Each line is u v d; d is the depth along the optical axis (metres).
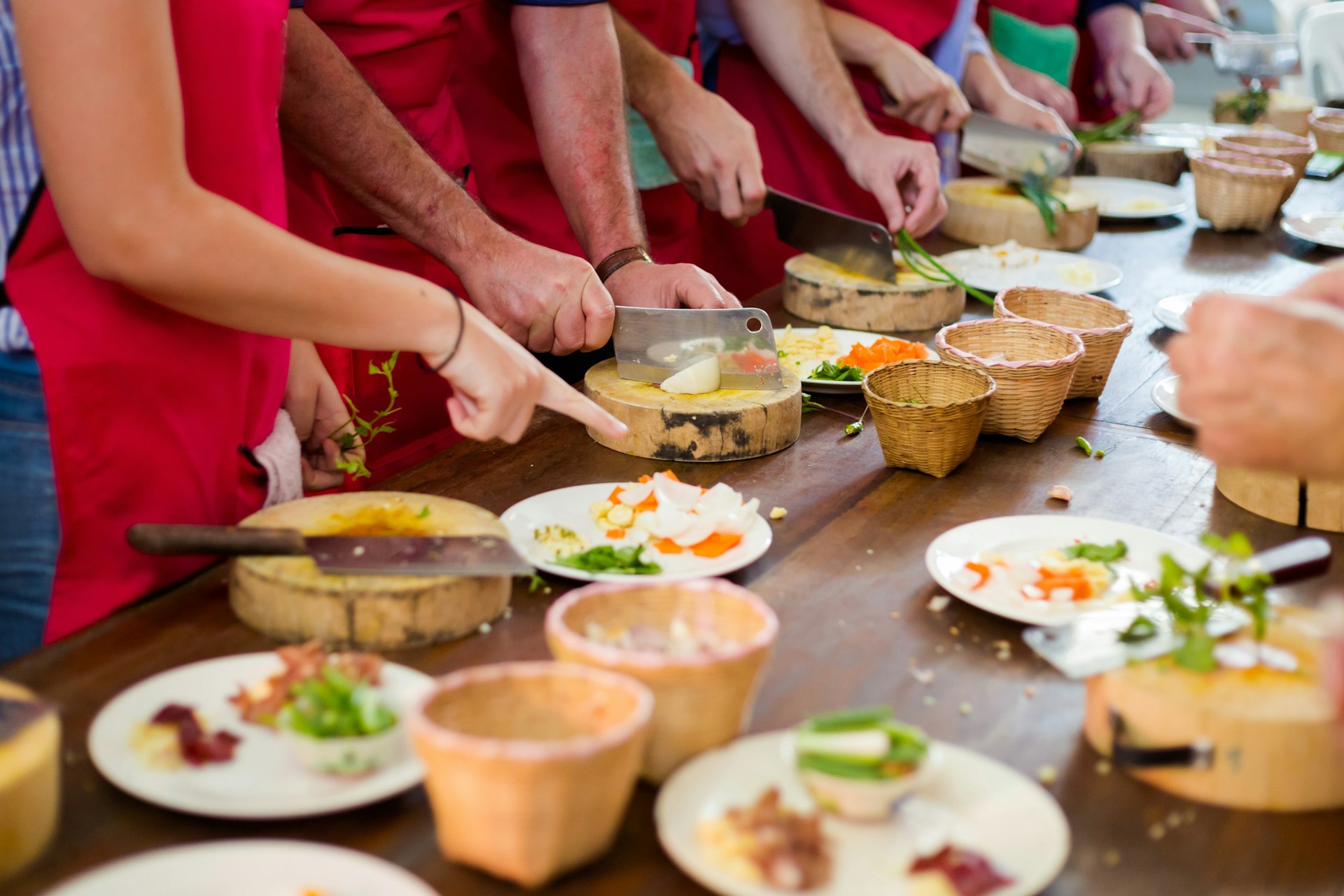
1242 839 0.97
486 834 0.88
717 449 1.77
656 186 3.00
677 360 1.89
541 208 2.76
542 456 1.79
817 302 2.47
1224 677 1.04
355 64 2.18
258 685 1.10
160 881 0.84
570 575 1.36
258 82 1.48
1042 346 1.96
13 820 0.89
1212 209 3.23
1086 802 1.01
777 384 1.88
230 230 1.23
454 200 1.92
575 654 1.00
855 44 3.20
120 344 1.39
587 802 0.88
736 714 1.02
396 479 1.68
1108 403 2.04
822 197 3.57
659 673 0.97
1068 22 4.33
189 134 1.42
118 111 1.15
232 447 1.53
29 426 1.40
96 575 1.45
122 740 1.03
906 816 0.93
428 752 0.86
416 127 2.25
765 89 3.49
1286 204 3.57
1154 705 1.01
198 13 1.38
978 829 0.92
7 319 1.36
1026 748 1.09
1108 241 3.17
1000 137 3.22
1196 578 1.13
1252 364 0.92
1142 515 1.60
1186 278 2.81
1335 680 0.91
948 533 1.47
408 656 1.22
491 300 1.91
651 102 2.60
